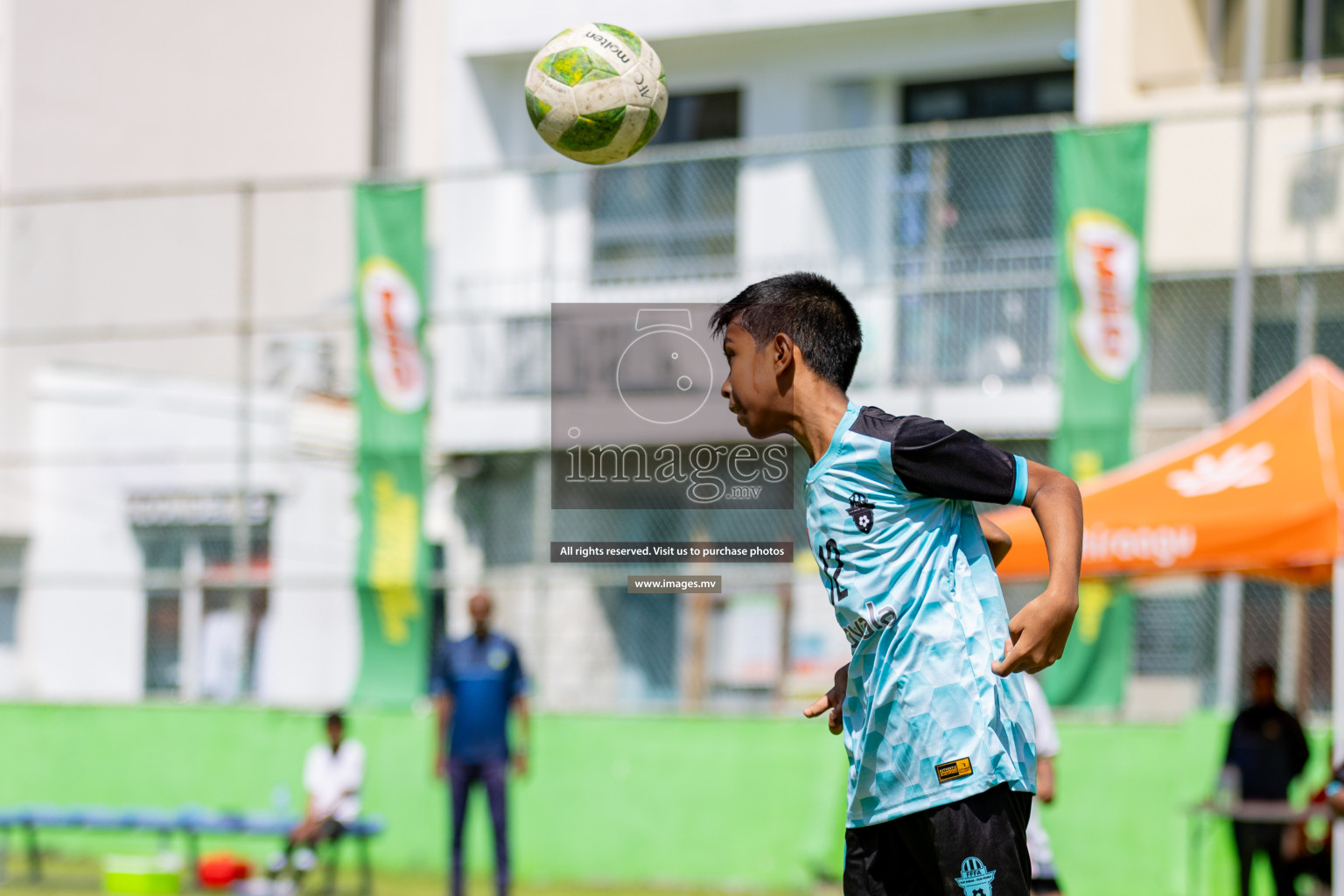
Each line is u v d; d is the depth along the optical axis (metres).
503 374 23.70
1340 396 12.03
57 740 19.88
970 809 5.23
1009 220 22.31
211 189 19.22
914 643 5.29
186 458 19.53
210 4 30.27
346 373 27.12
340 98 30.64
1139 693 18.55
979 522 5.52
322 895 16.62
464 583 18.36
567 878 17.81
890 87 24.42
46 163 27.84
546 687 21.20
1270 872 14.96
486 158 25.47
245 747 19.14
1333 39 20.64
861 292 20.12
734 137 24.86
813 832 17.03
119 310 28.17
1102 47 21.17
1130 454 16.14
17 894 16.19
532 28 24.95
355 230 18.61
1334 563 11.70
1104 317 16.31
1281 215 19.72
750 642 21.17
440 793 18.23
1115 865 15.86
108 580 19.05
